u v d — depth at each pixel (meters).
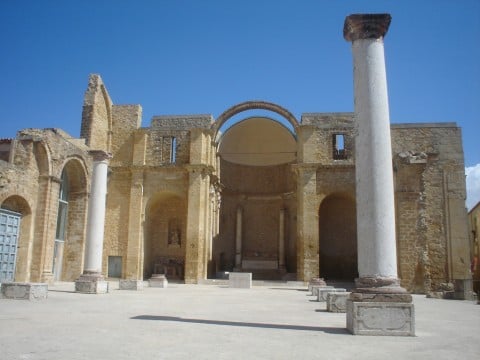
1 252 22.45
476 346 7.54
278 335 8.27
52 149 25.80
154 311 12.10
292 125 36.62
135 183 36.19
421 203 30.02
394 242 9.46
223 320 10.41
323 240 37.94
